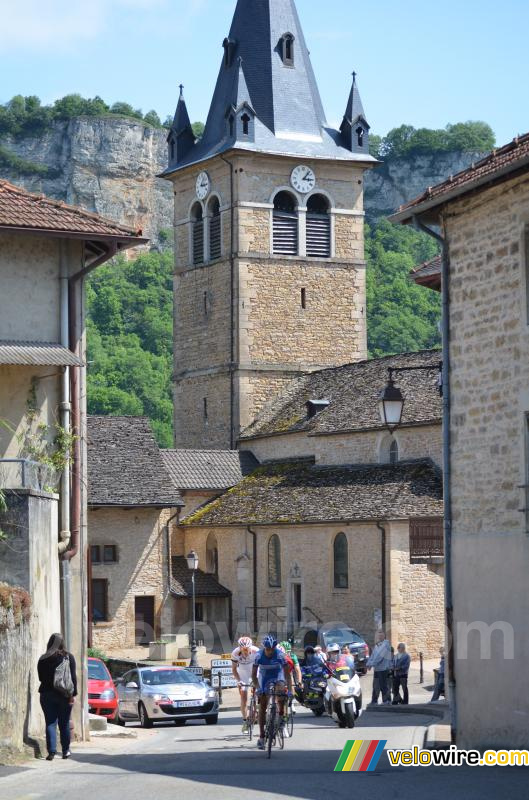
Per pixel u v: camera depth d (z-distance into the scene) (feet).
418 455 181.57
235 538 197.67
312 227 232.12
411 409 183.93
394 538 170.40
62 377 93.66
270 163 228.84
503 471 81.25
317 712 118.21
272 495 196.24
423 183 590.96
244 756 76.79
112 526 192.75
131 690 118.21
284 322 228.63
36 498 82.23
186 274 238.07
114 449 200.44
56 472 93.09
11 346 90.48
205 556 204.23
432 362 195.31
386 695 123.65
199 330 234.58
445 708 113.60
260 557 193.47
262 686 78.43
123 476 195.21
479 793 56.13
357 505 177.37
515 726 79.10
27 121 649.20
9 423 91.91
